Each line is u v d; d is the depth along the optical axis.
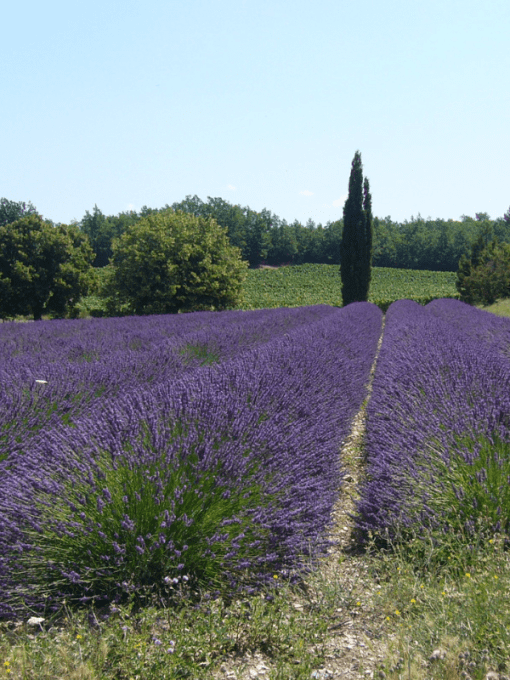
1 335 8.40
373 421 4.41
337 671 1.71
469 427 3.09
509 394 3.64
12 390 3.66
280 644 1.87
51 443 2.56
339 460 3.73
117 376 4.59
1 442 2.94
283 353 4.93
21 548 1.99
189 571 2.17
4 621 1.95
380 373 5.99
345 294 31.33
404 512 2.65
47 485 2.22
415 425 3.46
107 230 95.50
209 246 27.44
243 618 1.98
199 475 2.36
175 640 1.79
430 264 99.56
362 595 2.21
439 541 2.41
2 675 1.54
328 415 3.95
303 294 54.91
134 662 1.64
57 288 25.86
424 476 2.81
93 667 1.59
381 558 2.52
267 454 2.72
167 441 2.58
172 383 3.57
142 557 2.10
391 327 11.74
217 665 1.76
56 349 6.42
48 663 1.60
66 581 2.05
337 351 6.22
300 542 2.37
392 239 104.44
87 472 2.30
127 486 2.27
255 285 60.97
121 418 2.74
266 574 2.21
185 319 13.80
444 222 106.75
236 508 2.35
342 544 2.77
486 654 1.66
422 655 1.71
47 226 26.11
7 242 25.48
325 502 2.75
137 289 26.75
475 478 2.66
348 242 30.88
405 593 2.12
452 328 10.18
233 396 3.24
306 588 2.30
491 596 1.92
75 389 3.96
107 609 2.05
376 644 1.86
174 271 25.88
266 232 104.69
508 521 2.50
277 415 3.18
